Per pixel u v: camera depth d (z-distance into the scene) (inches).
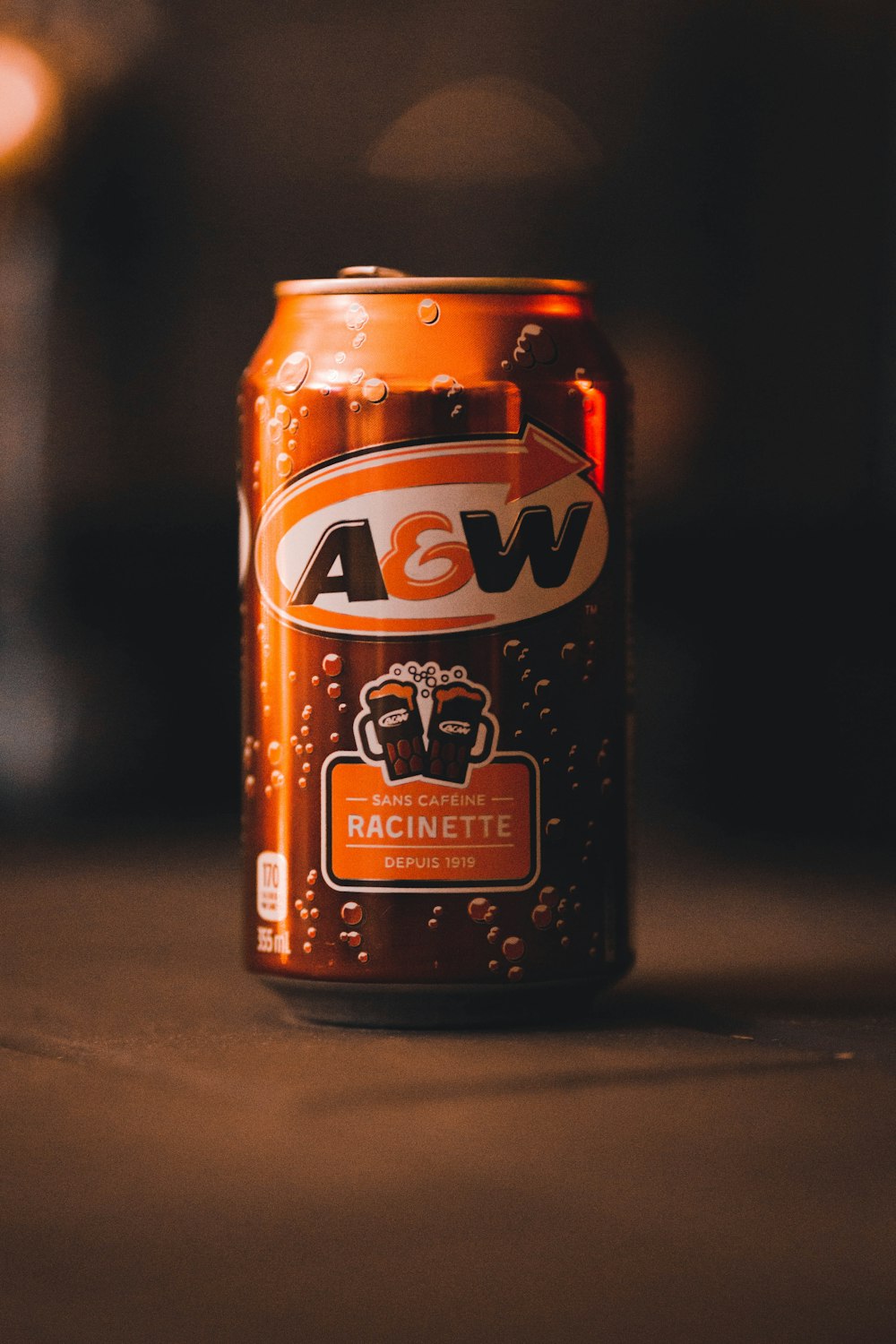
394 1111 17.4
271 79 47.9
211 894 27.1
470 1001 19.7
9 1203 15.6
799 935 24.4
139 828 34.1
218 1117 17.3
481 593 19.7
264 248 48.4
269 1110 17.4
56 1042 19.4
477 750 19.7
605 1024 20.0
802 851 31.1
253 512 20.4
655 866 29.6
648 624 43.6
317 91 48.1
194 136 47.7
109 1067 18.6
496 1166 16.2
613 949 20.1
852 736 37.1
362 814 19.7
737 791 39.8
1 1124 17.2
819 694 38.4
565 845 19.9
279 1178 16.0
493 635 19.7
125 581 45.6
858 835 33.0
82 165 46.9
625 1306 14.1
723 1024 20.0
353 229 48.6
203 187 47.9
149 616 44.9
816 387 45.9
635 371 47.8
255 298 48.4
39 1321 14.0
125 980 21.8
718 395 47.1
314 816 19.9
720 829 34.1
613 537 20.3
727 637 41.9
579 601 20.0
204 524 47.3
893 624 39.4
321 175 48.4
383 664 19.7
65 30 46.5
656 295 47.8
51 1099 17.8
